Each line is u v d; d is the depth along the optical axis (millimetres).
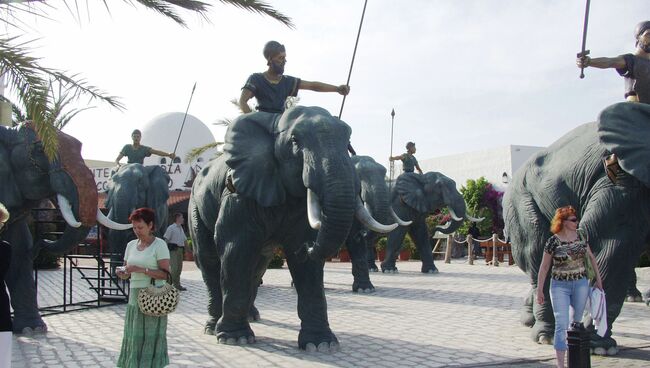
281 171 6898
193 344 7652
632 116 7023
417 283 15805
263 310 10930
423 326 9039
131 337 5629
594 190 7316
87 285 16844
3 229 8891
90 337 8414
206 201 8039
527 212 8047
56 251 9242
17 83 6711
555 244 6109
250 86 7574
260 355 6996
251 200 7207
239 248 7293
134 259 5648
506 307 11156
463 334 8352
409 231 19891
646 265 18703
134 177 14789
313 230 7461
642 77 7113
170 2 7957
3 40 6723
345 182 6211
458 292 13648
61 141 9016
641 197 7059
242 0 7926
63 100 7656
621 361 6664
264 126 7145
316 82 7867
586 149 7566
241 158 7043
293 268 7504
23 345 7906
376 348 7391
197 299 12977
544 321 7734
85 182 8992
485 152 37000
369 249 20156
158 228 15266
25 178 8969
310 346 7172
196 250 8594
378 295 13234
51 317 10305
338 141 6453
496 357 6879
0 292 5117
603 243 7113
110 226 9227
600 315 6070
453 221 19484
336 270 21016
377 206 14367
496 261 22656
